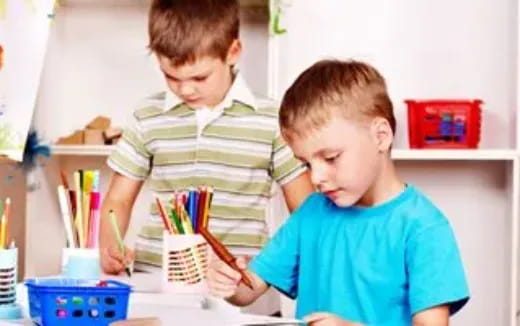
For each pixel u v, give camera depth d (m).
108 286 0.92
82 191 1.19
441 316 1.01
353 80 1.06
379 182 1.08
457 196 2.25
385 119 1.07
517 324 2.05
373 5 2.25
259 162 1.58
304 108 1.04
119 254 1.40
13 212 2.18
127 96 2.34
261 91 2.22
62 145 2.17
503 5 2.20
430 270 1.02
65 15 2.35
